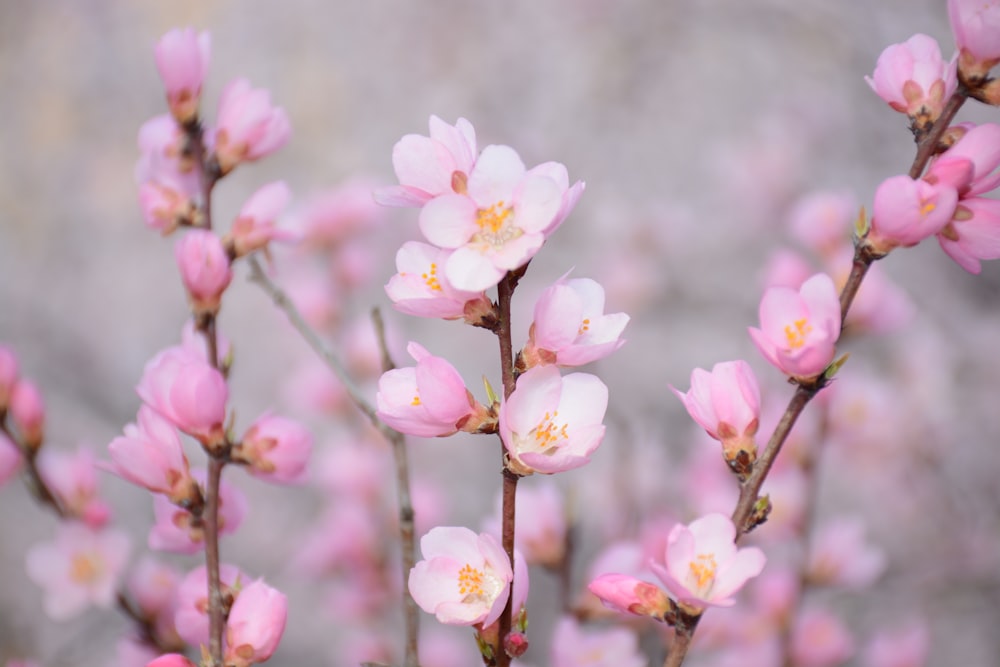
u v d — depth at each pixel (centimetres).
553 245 138
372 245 94
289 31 175
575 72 162
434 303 49
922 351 104
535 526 61
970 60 50
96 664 88
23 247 165
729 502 74
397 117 165
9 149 175
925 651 76
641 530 71
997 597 100
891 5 134
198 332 56
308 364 86
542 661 97
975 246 51
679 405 124
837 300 50
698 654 71
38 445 60
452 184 49
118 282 160
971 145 50
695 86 157
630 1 165
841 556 71
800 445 72
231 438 54
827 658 70
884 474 102
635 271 127
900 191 49
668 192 148
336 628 114
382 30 172
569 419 49
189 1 184
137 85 179
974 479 106
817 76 144
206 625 54
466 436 124
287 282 86
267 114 58
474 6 171
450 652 79
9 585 123
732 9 156
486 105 163
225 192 161
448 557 50
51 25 187
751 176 134
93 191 170
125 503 123
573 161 153
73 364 152
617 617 60
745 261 134
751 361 128
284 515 123
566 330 49
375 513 80
